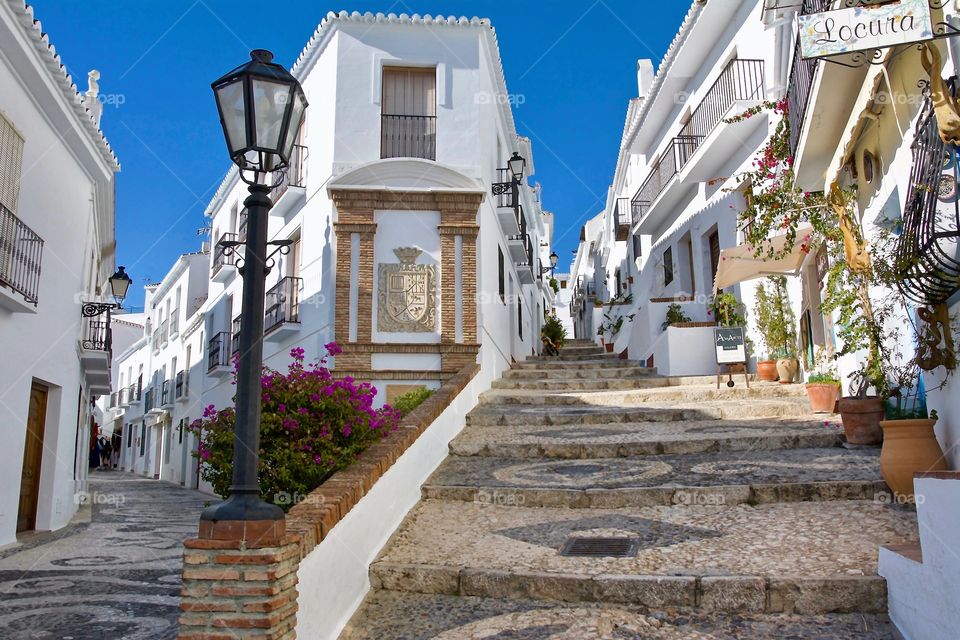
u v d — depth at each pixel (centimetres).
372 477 532
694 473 689
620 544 532
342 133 1395
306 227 1470
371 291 1342
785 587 434
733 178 1338
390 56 1432
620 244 2500
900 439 567
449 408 875
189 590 347
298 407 574
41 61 958
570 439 852
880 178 670
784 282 1145
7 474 985
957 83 461
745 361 1145
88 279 1434
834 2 575
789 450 756
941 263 471
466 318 1338
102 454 4178
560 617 440
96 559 886
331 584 429
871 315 700
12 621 576
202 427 603
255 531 352
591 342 2667
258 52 416
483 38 1479
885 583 426
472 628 431
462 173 1378
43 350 1103
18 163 971
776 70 1149
